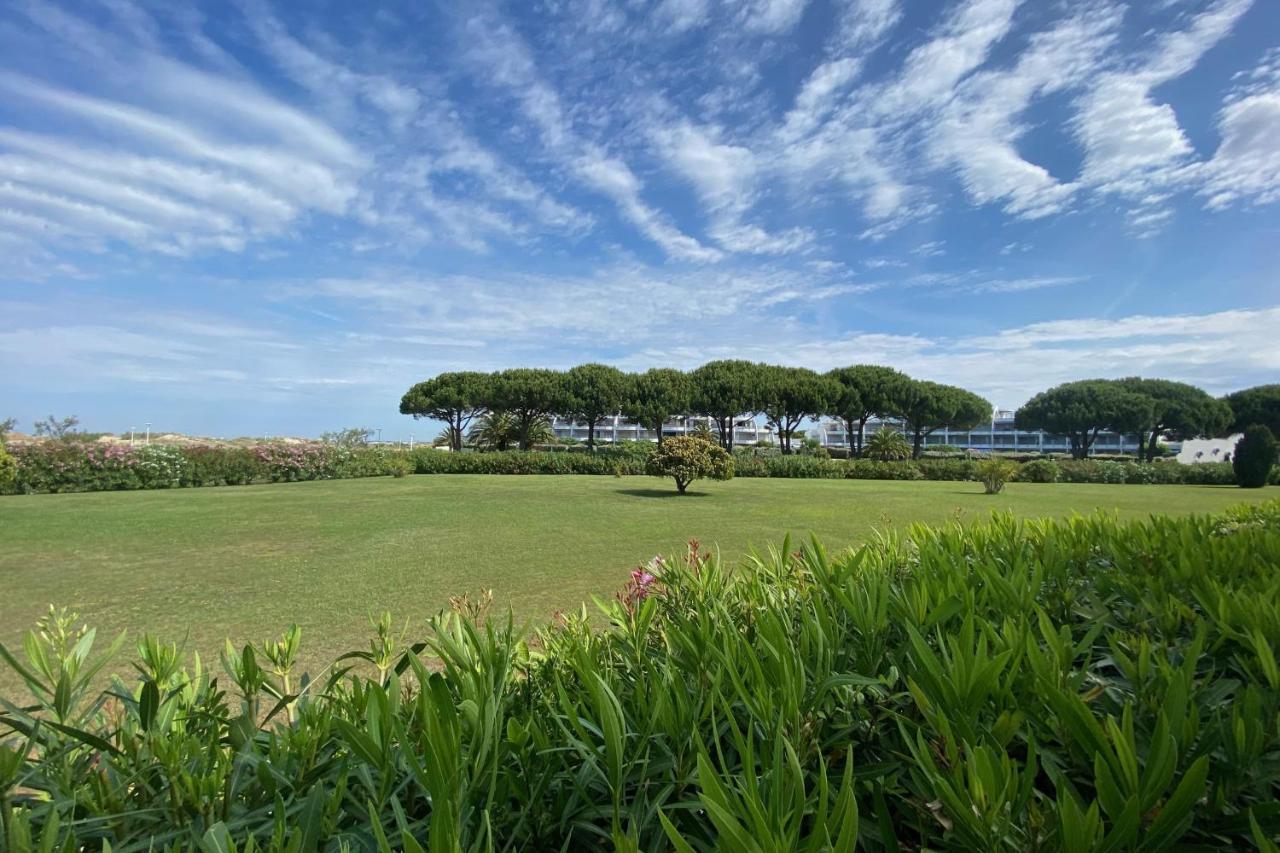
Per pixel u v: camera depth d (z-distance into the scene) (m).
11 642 4.50
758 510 13.38
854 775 0.99
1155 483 27.83
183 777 0.94
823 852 0.63
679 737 0.96
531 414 41.31
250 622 4.95
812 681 1.18
